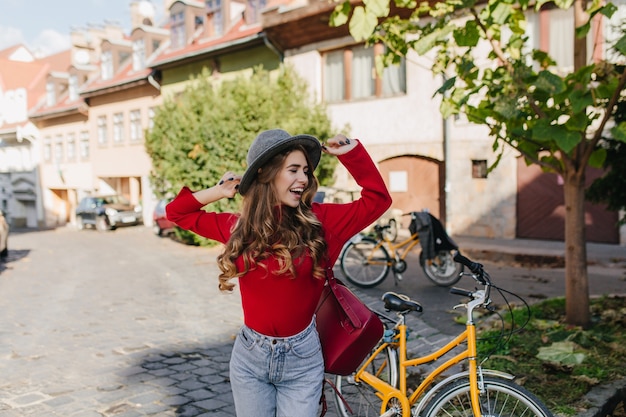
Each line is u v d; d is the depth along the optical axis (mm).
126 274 11438
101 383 4762
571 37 12766
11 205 41594
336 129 17188
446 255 8586
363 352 2510
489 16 4879
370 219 2375
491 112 5434
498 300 7406
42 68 45156
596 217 12594
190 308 7816
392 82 16203
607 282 8547
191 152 14891
